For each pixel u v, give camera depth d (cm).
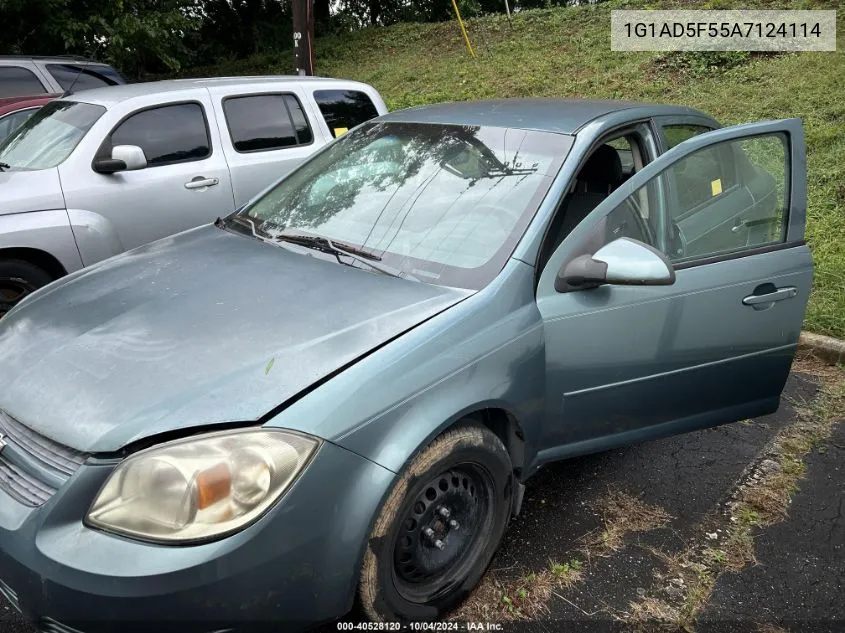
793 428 371
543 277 252
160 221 507
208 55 1895
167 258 285
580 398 264
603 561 271
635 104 326
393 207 289
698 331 283
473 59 1362
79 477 182
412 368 211
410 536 220
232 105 553
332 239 284
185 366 203
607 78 1057
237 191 545
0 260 438
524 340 239
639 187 274
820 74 858
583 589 257
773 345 309
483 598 251
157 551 172
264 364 203
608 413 275
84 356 213
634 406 281
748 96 857
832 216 591
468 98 1123
